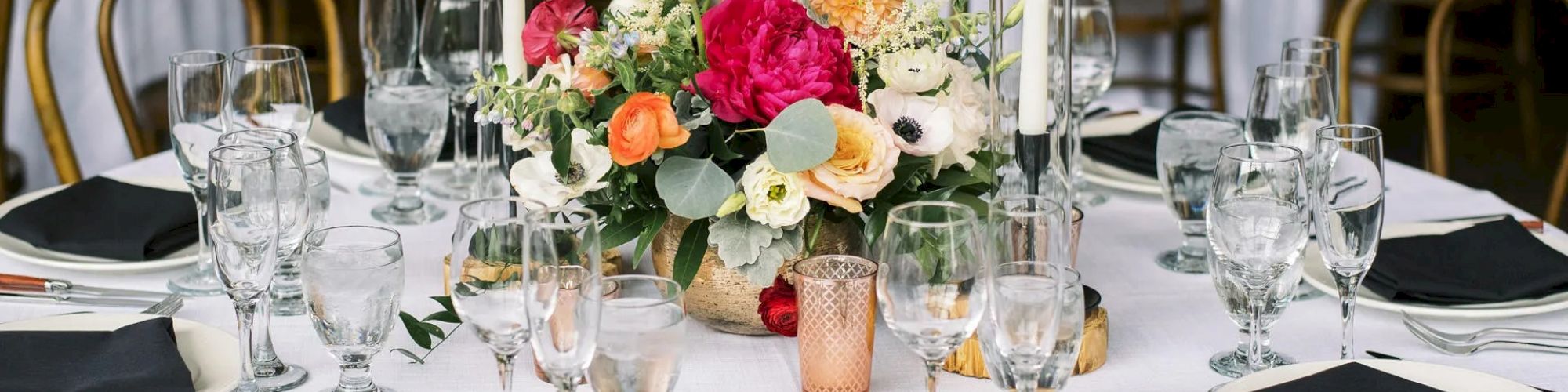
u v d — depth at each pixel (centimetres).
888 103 120
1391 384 109
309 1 390
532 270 97
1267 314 122
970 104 122
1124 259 155
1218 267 121
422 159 166
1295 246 116
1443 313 133
